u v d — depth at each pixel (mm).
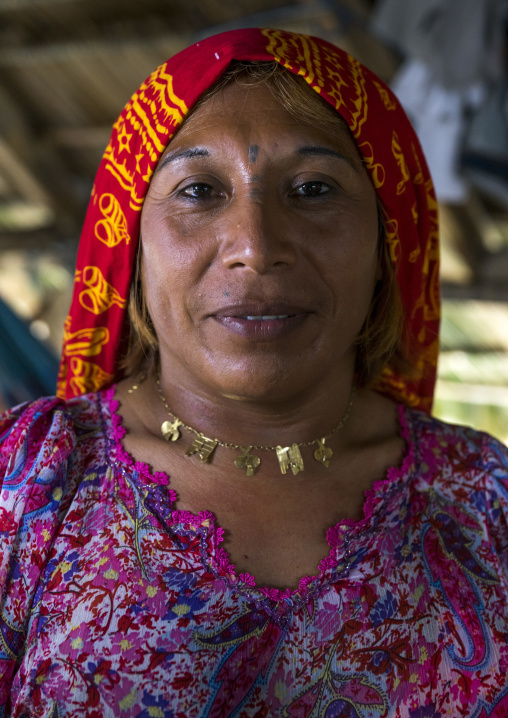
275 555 968
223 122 948
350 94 982
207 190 966
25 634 914
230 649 911
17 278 6621
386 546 1003
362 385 1158
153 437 1028
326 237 956
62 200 4996
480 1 2412
